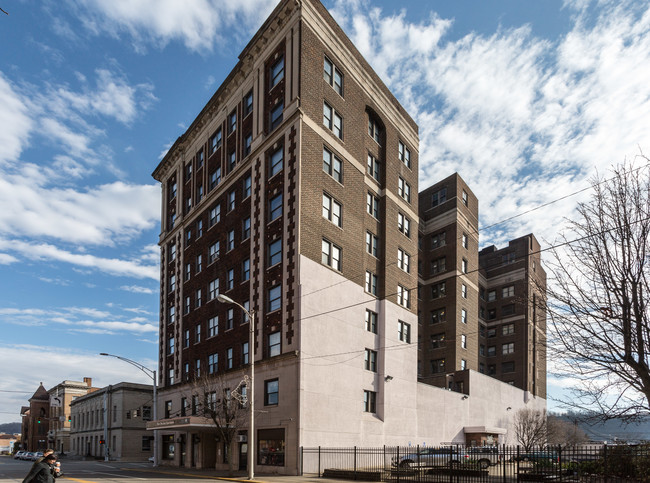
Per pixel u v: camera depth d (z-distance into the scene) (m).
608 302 13.33
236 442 31.23
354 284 33.41
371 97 39.03
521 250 70.69
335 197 32.94
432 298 57.41
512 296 69.75
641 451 16.59
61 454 75.06
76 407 80.50
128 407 61.16
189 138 46.59
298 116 30.81
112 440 61.84
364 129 37.66
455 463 24.80
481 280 71.25
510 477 21.91
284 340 28.88
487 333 71.38
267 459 28.44
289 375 27.91
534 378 66.94
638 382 13.16
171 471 33.56
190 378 39.75
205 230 41.09
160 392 45.22
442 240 58.25
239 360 32.94
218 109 42.19
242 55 37.78
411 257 41.25
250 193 35.09
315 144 31.64
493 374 69.06
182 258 44.72
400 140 42.50
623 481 16.64
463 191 60.53
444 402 43.88
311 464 26.64
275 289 30.73
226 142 40.00
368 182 37.41
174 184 50.19
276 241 31.38
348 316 32.16
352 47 37.25
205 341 38.03
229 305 35.50
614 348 13.14
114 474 30.56
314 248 30.20
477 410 50.22
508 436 56.47
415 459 28.36
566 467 21.19
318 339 29.08
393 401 34.88
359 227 35.12
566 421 63.34
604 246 13.66
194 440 37.59
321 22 34.09
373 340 34.66
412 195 43.09
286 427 27.39
